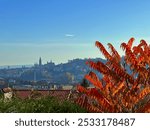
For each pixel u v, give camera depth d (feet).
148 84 32.19
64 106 41.42
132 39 33.53
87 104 33.86
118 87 32.17
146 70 32.01
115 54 32.58
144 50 33.01
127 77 32.19
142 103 32.17
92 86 33.40
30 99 44.75
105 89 32.58
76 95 41.73
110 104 32.35
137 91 32.32
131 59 31.96
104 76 32.68
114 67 32.17
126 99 32.22
